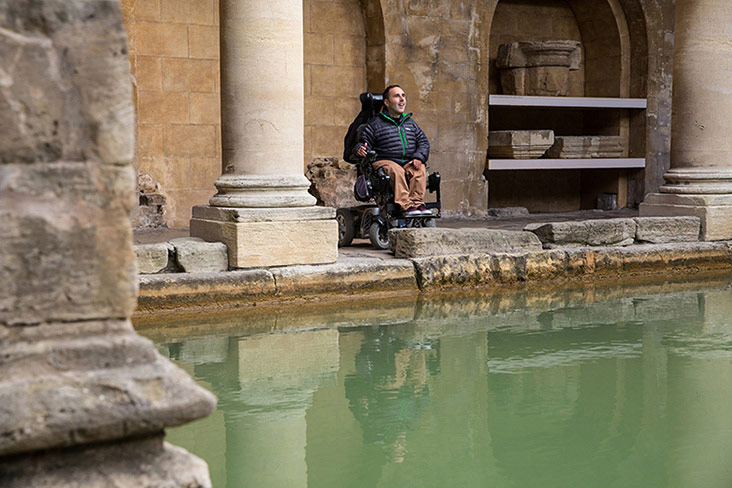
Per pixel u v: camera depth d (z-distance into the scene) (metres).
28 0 2.07
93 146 2.16
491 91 15.24
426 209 9.09
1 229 2.08
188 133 12.13
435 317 7.09
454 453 4.00
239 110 7.58
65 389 2.10
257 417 4.48
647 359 5.75
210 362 5.55
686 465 3.86
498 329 6.64
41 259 2.13
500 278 8.59
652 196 10.62
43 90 2.10
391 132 9.07
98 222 2.19
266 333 6.40
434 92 13.41
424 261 8.19
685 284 8.87
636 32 15.06
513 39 15.35
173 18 11.91
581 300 7.91
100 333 2.21
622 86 15.22
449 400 4.82
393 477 3.69
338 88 13.22
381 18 12.95
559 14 15.66
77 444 2.15
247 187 7.53
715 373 5.41
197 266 7.38
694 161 10.25
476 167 13.88
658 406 4.73
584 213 14.81
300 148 7.77
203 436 4.20
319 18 12.98
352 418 4.50
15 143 2.09
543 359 5.74
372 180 9.03
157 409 2.14
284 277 7.52
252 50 7.52
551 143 14.22
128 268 2.23
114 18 2.16
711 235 9.97
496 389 5.04
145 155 11.87
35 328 2.14
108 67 2.16
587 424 4.43
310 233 7.66
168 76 11.94
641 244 9.63
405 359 5.70
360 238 9.59
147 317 6.89
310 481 3.63
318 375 5.29
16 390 2.06
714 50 10.09
